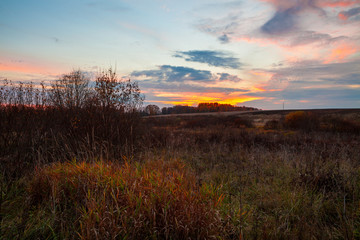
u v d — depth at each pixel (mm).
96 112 5887
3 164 3824
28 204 2904
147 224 2430
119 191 2910
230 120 29766
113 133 5793
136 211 2463
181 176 3604
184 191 2959
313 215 3055
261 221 2977
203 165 5930
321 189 3701
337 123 20422
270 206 3459
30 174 3744
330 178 3975
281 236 2582
